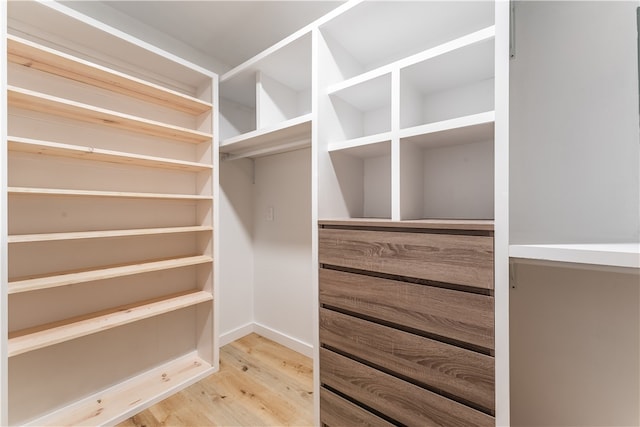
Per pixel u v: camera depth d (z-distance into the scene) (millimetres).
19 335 1229
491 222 956
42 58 1219
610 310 1000
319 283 1344
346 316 1236
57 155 1354
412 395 1042
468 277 922
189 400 1560
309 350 2035
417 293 1033
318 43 1354
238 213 2324
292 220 2172
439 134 1115
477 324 906
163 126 1553
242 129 2338
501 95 878
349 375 1223
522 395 1172
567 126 1062
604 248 729
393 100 1183
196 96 1943
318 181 1357
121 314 1485
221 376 1784
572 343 1067
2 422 1044
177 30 1772
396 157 1168
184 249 1903
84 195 1273
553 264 860
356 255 1201
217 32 1794
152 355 1761
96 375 1529
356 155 1562
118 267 1495
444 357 973
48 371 1377
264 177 2354
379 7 1213
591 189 1018
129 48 1479
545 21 1106
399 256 1076
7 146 1121
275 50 1545
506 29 872
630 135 954
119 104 1597
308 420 1412
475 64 1129
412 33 1391
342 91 1384
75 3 1470
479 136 1157
